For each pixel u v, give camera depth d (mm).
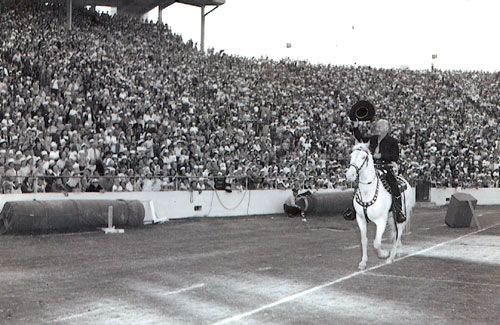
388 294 9094
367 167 10805
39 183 19234
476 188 37625
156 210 21688
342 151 35188
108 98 27312
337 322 7336
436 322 7414
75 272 10664
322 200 25203
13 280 9828
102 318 7359
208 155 26281
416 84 50469
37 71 27734
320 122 38344
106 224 17953
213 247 14594
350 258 12914
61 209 16797
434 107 46594
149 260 12250
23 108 23875
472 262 12562
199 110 31734
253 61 46219
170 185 22609
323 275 10695
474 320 7566
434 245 15531
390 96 47062
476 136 43188
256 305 8188
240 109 34344
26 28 32312
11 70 26500
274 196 26531
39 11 36781
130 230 18328
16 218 15969
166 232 18047
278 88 41062
